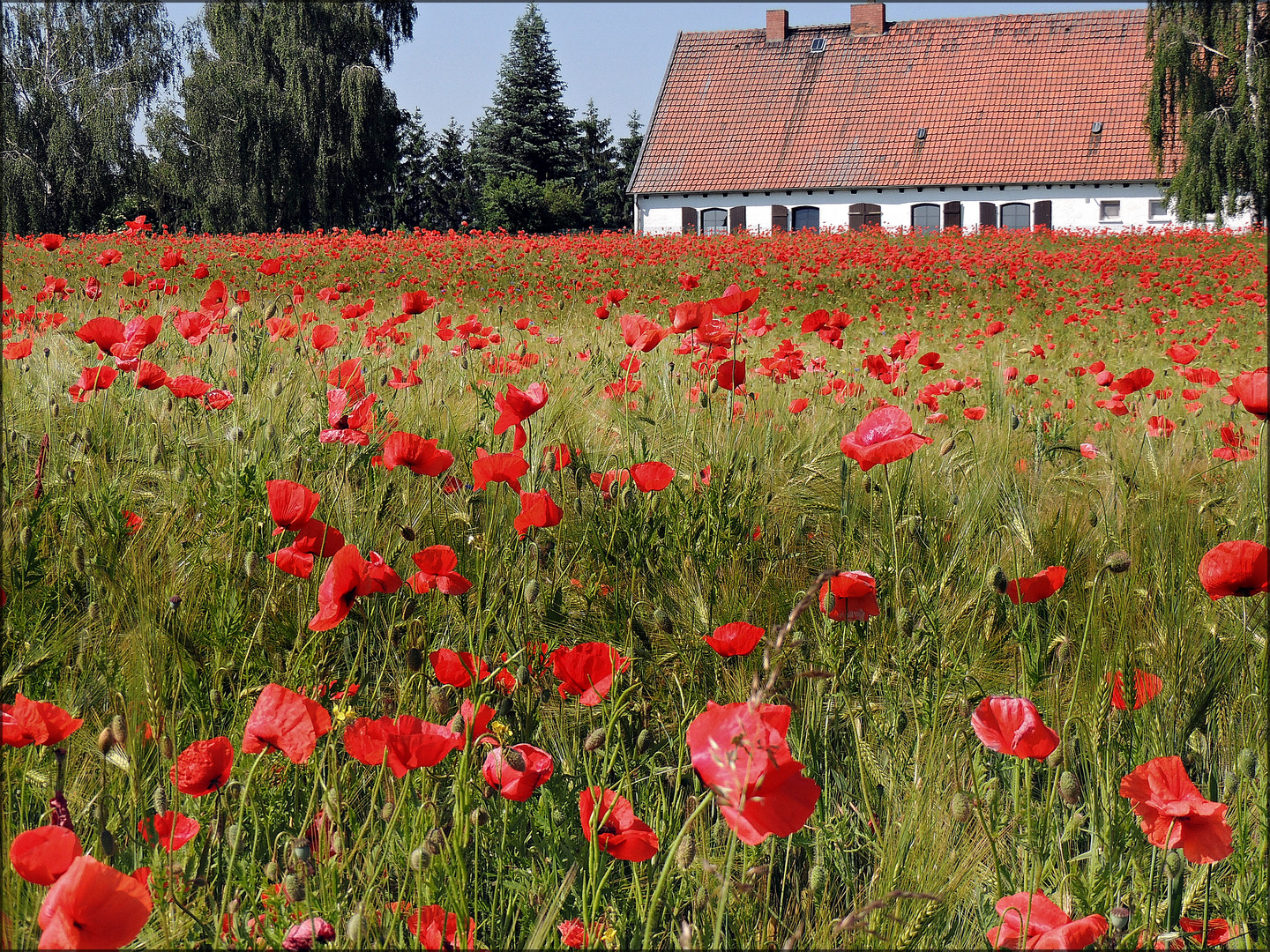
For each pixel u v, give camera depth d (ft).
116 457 10.48
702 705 7.63
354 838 5.99
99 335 11.02
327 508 8.89
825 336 17.71
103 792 5.97
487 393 12.19
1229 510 10.59
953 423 17.28
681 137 154.81
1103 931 4.97
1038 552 9.47
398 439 7.74
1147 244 84.43
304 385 13.17
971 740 6.86
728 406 13.05
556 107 223.10
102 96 136.87
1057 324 45.91
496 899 5.88
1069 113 143.95
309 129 149.18
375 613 8.25
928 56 153.69
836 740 7.64
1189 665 8.05
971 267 61.77
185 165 144.25
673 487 10.25
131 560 7.75
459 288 51.75
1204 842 5.33
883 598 8.74
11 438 9.70
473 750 5.89
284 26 148.46
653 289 55.93
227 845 5.76
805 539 10.60
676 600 8.89
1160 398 21.43
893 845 5.89
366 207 160.97
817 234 94.73
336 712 6.25
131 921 3.89
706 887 5.83
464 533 9.11
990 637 8.43
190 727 7.02
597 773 6.83
